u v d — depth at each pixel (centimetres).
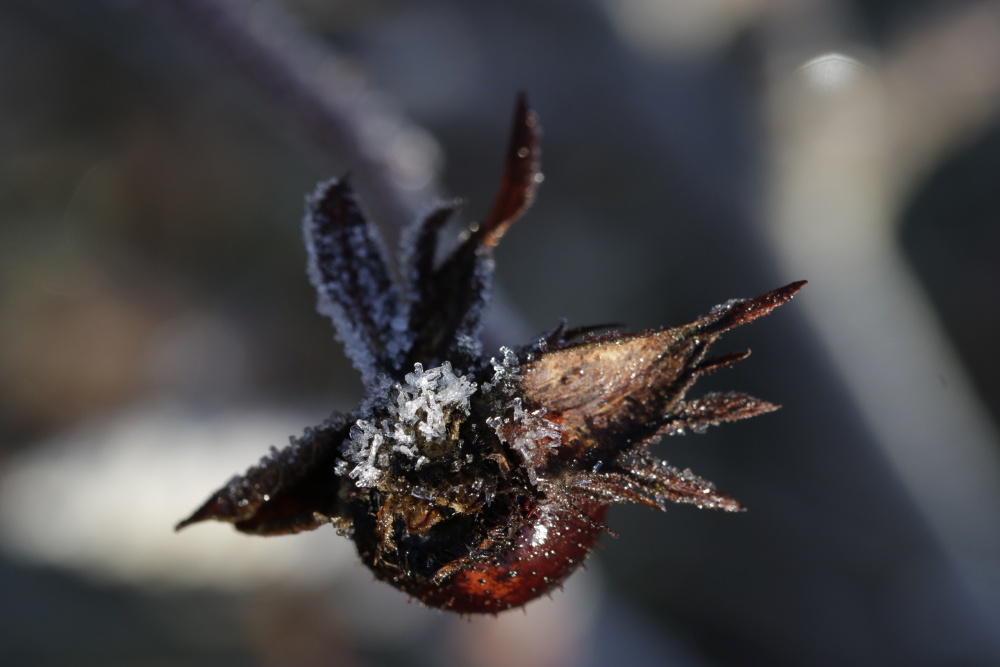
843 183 41
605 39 44
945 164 42
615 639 37
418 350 10
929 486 35
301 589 35
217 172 54
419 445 10
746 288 40
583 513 10
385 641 34
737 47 42
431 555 10
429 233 11
